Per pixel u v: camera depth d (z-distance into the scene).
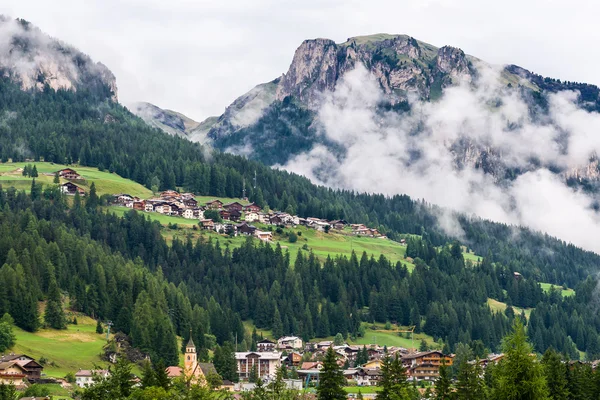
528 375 108.56
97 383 184.38
